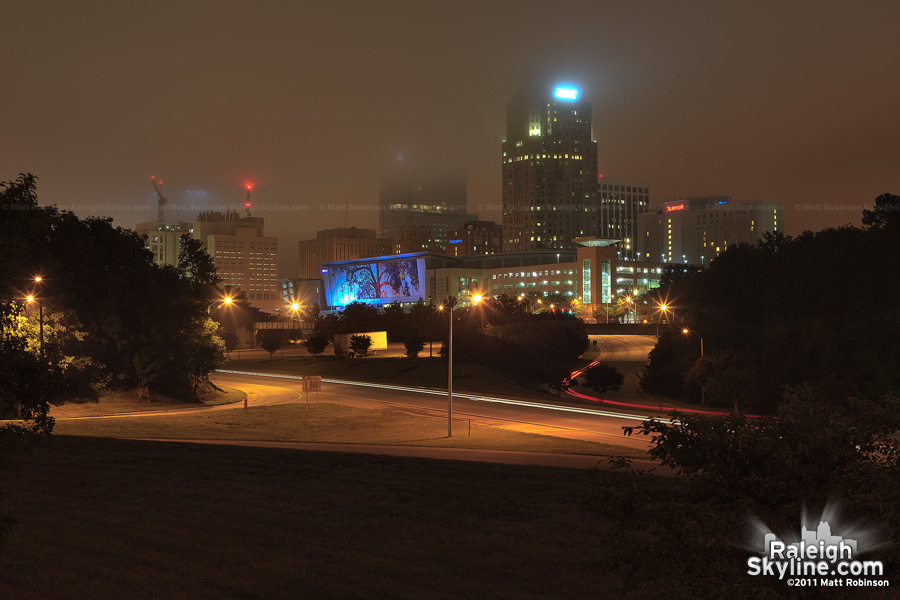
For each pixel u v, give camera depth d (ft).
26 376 43.88
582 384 349.82
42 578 46.11
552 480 86.48
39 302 191.72
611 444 142.92
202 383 262.26
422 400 238.48
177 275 252.62
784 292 366.84
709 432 29.55
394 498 74.90
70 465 92.27
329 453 110.42
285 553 53.93
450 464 99.35
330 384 300.40
